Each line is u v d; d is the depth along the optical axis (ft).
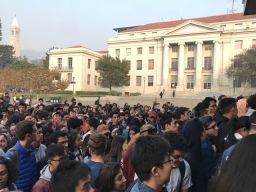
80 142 21.35
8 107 44.27
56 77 201.77
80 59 272.51
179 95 229.04
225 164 5.86
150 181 8.19
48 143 18.83
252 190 5.26
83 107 59.57
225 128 18.49
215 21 236.43
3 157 11.70
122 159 18.44
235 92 217.56
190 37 235.61
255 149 5.63
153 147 8.16
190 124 17.89
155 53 255.70
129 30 272.51
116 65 227.81
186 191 15.34
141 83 261.03
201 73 235.20
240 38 222.69
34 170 17.29
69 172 9.02
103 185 13.24
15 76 192.44
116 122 37.86
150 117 41.22
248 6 21.57
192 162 16.88
